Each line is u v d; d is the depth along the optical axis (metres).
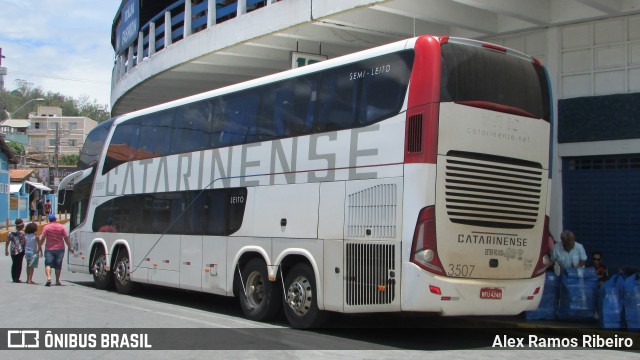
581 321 10.77
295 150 10.30
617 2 11.78
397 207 8.51
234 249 11.40
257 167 11.07
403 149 8.55
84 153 17.53
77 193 17.47
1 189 43.06
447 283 8.31
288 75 10.74
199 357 8.03
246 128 11.47
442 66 8.53
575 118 12.56
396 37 14.27
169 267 13.18
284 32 13.92
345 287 9.15
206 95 12.73
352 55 9.63
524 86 9.41
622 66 12.10
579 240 12.58
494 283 8.76
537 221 9.38
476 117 8.75
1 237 34.56
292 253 10.09
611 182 12.24
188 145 13.01
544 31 13.10
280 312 11.15
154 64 18.77
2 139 42.06
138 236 14.38
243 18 14.95
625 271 10.43
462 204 8.53
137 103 23.80
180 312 12.30
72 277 19.52
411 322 11.49
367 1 12.01
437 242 8.30
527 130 9.32
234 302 14.36
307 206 9.93
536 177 9.40
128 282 14.98
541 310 10.88
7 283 17.09
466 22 12.99
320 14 12.90
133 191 14.76
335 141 9.59
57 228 16.73
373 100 9.10
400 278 8.36
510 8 12.09
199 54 16.42
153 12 21.97
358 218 9.04
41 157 87.69
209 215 12.13
